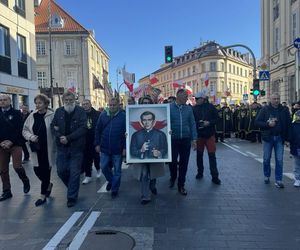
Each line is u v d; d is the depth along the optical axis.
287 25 27.47
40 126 7.00
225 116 20.97
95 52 56.94
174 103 7.59
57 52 50.72
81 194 7.62
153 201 6.97
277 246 4.73
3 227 5.60
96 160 9.46
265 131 8.23
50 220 5.90
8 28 22.72
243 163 11.44
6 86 21.95
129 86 17.91
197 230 5.34
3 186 7.43
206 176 9.33
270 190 7.75
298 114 8.02
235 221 5.72
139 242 4.90
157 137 6.93
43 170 7.04
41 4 53.94
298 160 8.08
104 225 5.60
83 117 6.89
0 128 7.35
